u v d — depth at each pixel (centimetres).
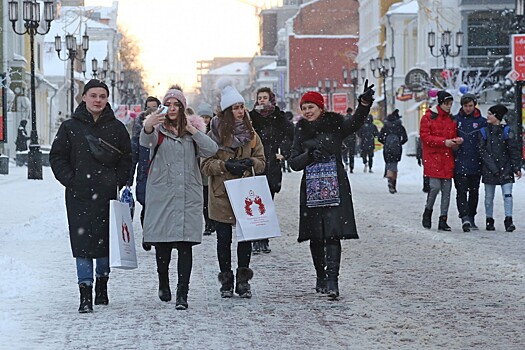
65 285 2394
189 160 2103
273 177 2855
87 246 2022
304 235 2194
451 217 4256
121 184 2064
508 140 3631
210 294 2269
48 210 4628
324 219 2162
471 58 12150
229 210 2212
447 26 12319
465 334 1791
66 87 16400
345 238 2183
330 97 16138
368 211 4578
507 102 11394
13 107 11050
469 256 2902
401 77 15875
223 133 2227
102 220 2034
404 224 3931
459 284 2386
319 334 1798
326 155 2188
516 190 5797
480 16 12175
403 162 9394
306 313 2009
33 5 7369
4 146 11512
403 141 5869
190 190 2094
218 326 1875
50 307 2088
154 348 1684
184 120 2103
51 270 2652
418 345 1702
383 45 17338
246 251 2234
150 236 2084
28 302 2147
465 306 2080
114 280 2495
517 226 3816
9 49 11738
